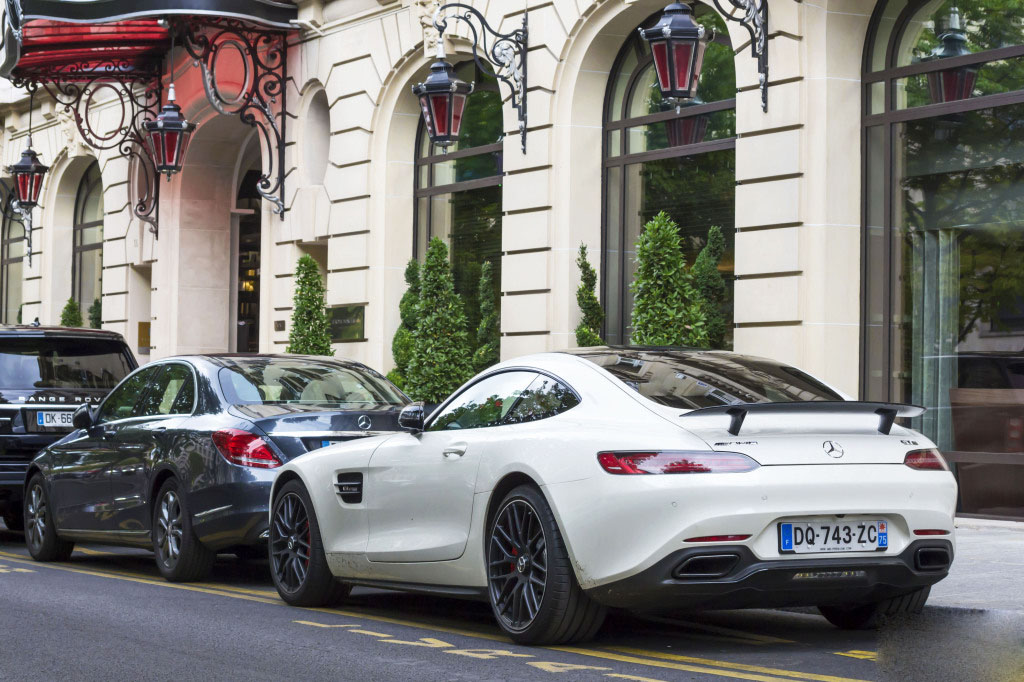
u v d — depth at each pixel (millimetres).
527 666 6301
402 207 19422
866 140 13602
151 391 10656
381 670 6258
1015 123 12492
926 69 13172
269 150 21141
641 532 6258
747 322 13961
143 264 25703
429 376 16172
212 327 24562
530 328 16688
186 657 6652
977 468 12727
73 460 11188
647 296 13117
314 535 8438
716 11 15289
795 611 8086
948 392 12961
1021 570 9141
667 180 15773
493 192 18234
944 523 6648
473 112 18578
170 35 21297
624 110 16359
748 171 14000
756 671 6156
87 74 23781
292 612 8297
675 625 7617
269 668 6344
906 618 7355
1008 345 12492
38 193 24000
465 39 17781
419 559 7547
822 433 6523
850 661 6426
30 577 10242
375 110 19344
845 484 6371
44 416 12719
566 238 16375
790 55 13570
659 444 6332
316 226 20469
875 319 13516
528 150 16766
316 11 20234
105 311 26562
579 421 6785
